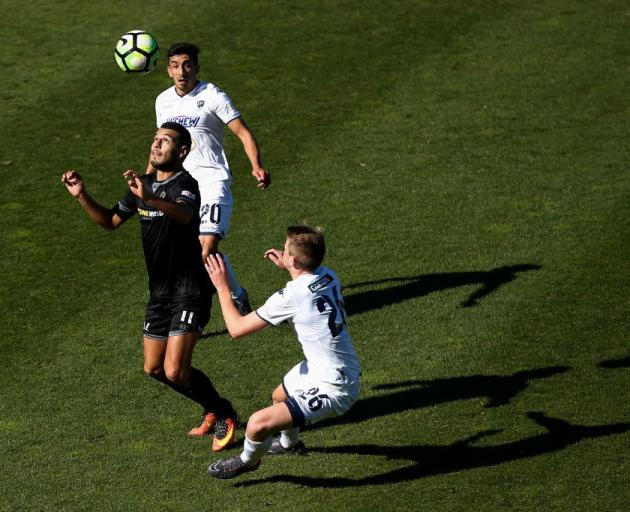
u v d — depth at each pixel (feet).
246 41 185.16
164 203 82.07
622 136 152.46
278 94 168.14
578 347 102.01
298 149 151.33
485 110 162.30
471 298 112.16
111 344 105.81
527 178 140.67
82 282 118.42
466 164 145.38
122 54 118.73
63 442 89.81
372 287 115.85
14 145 152.05
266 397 96.17
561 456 85.10
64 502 81.35
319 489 82.53
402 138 153.89
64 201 137.69
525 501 79.41
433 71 175.83
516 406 92.73
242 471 81.56
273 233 128.47
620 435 87.56
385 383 97.76
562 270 116.98
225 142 154.20
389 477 83.66
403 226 129.29
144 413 94.48
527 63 178.40
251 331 78.02
